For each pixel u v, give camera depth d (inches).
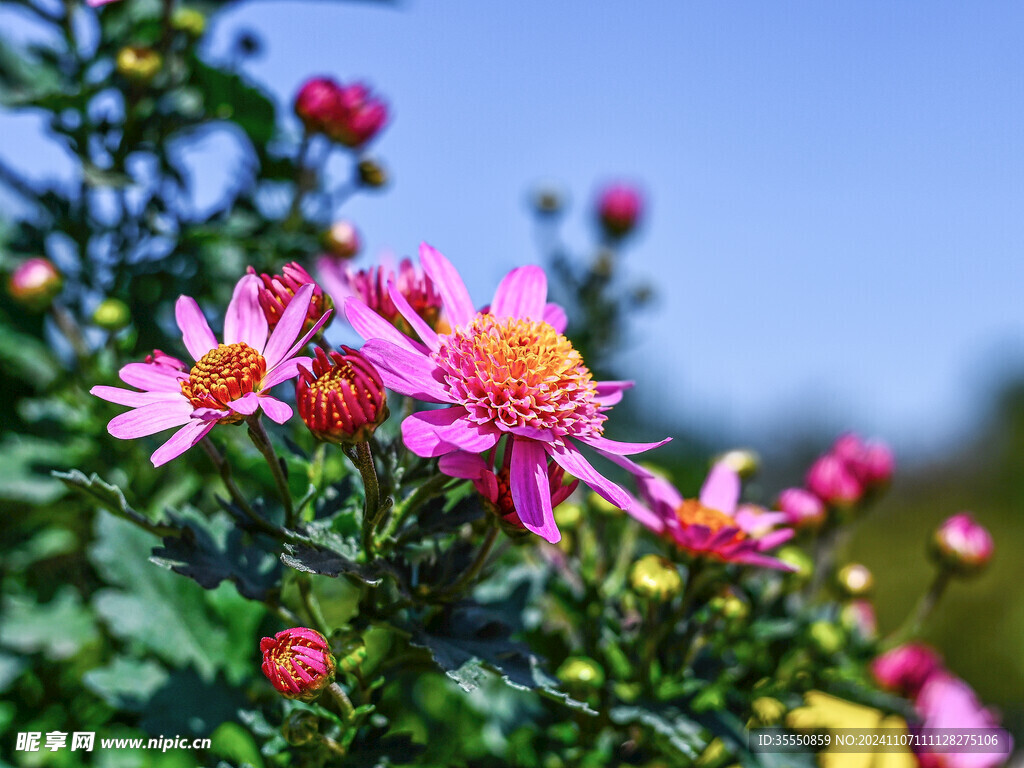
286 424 11.1
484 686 12.1
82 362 12.8
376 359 6.8
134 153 13.2
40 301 12.2
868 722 12.9
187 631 10.3
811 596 12.3
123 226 13.3
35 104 12.4
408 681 11.9
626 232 23.9
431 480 7.4
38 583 13.4
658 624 9.9
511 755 11.1
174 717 9.6
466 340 7.5
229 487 7.6
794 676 10.7
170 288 13.0
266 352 7.4
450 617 7.8
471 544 8.4
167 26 13.3
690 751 8.9
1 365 13.4
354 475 8.6
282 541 7.6
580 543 11.0
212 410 7.1
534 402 7.4
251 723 8.3
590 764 10.0
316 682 7.0
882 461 12.7
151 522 7.9
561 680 9.2
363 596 7.8
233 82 13.0
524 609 10.7
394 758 8.0
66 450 12.4
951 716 12.0
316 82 13.2
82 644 12.1
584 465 7.4
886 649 12.2
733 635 10.5
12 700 12.4
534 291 8.7
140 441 12.3
